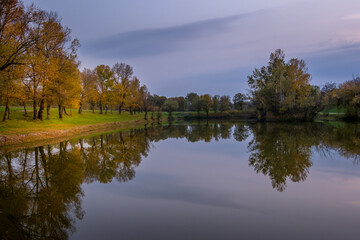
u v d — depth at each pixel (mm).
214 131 37656
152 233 6266
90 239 5988
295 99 56000
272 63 59844
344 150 17656
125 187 10289
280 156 16125
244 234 6164
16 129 24672
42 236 6188
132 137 29844
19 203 8531
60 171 12977
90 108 91562
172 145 22812
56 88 29594
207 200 8648
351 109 50969
